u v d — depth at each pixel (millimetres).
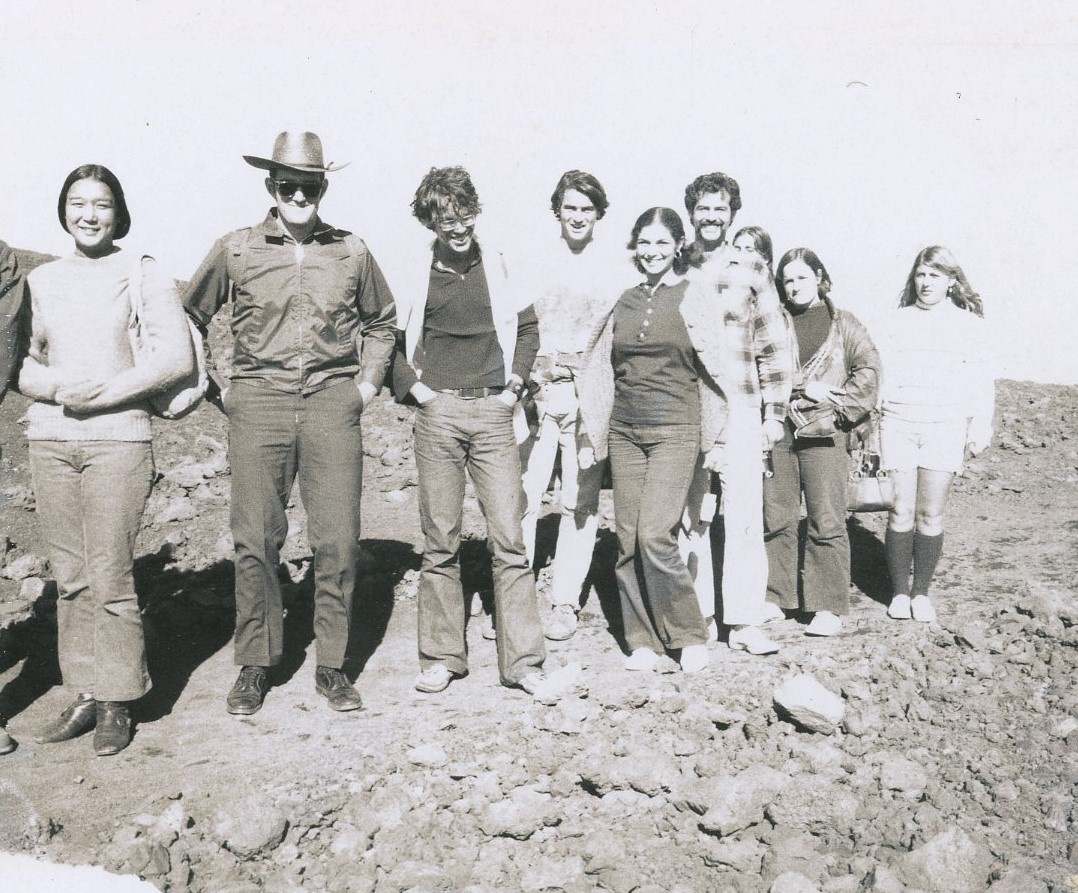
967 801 3613
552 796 3623
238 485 3975
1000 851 3322
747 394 4488
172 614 5086
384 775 3604
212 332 9766
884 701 4227
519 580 4277
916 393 4895
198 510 6715
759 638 4605
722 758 3822
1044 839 3383
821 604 4875
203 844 3242
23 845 3158
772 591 5109
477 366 4121
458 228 3889
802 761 3785
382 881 3195
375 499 7277
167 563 5836
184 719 4023
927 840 3346
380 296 4094
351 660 4672
